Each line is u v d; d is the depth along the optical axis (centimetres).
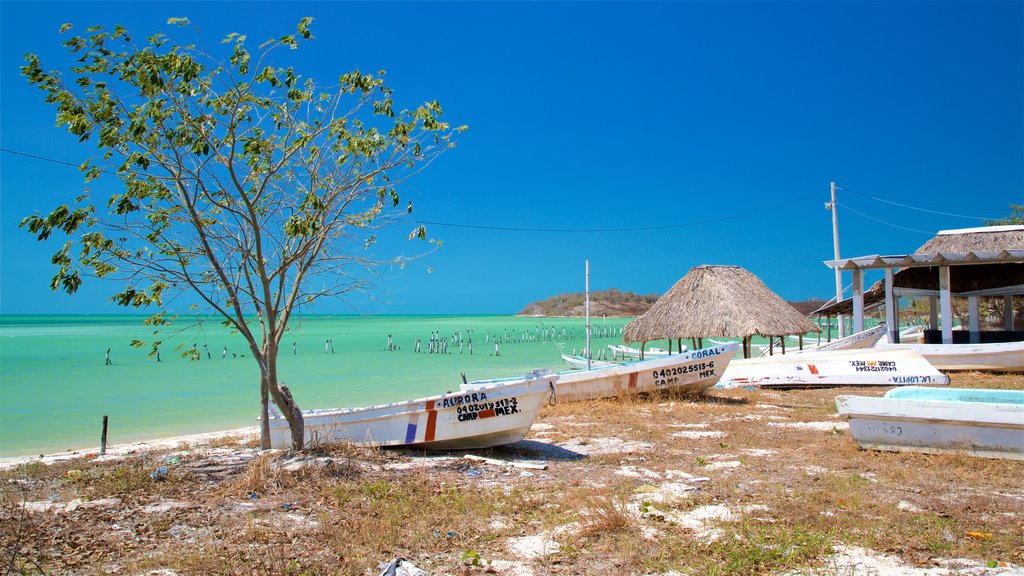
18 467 1073
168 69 866
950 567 549
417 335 7862
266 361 1025
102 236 899
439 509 748
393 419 1125
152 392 2562
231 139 933
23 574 546
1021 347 1981
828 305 2947
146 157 871
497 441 1122
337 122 1008
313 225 917
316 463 944
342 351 5141
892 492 786
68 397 2403
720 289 2134
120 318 17800
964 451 950
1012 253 2097
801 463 971
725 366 1716
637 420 1438
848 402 1037
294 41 941
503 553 609
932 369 1855
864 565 555
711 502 758
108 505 786
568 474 938
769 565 559
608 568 562
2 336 6994
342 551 614
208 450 1189
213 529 689
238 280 1027
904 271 2695
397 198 1048
